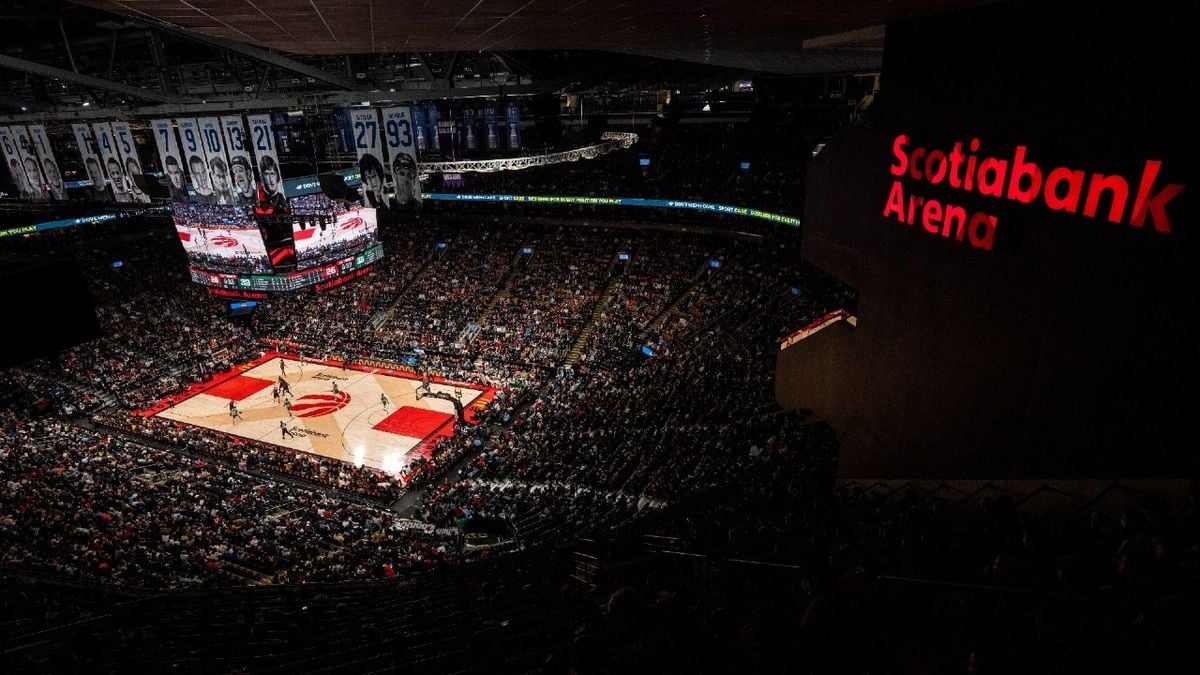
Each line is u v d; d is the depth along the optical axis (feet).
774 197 129.70
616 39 44.37
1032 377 31.65
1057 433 30.58
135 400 121.60
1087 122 27.37
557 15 30.04
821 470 54.19
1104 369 27.89
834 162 46.62
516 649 28.32
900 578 20.25
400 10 26.63
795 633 17.33
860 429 47.83
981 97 32.89
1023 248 31.35
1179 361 24.72
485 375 129.80
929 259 38.06
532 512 72.28
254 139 83.46
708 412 80.48
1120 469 27.61
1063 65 28.17
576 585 41.60
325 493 91.45
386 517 82.02
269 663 35.29
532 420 100.12
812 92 130.41
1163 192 24.48
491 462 91.71
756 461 61.67
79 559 60.29
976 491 35.50
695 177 152.25
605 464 77.97
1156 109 24.54
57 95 127.24
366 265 133.28
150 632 41.22
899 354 42.04
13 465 84.43
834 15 33.06
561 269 155.12
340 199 91.76
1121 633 16.10
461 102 104.37
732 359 95.04
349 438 111.34
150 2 22.52
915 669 18.62
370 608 46.37
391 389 129.90
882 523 32.86
